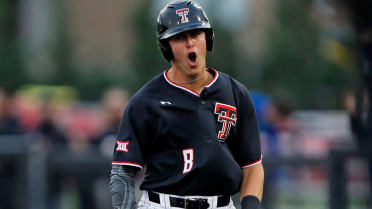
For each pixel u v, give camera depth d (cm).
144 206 1353
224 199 1339
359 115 2731
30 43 7862
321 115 5466
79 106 5894
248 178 1357
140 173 2831
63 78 7438
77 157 2964
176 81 1328
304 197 2953
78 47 8469
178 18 1277
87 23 10900
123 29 10200
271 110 3098
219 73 1349
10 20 7744
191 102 1307
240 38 7950
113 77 7506
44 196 2928
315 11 2950
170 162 1316
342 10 2644
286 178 2970
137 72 7231
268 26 6900
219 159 1302
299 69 6544
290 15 6588
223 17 7219
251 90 6975
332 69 6181
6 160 2891
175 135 1305
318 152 2958
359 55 2628
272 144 3027
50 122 3161
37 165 2928
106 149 2978
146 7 7281
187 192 1314
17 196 2889
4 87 3103
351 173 2872
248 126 1350
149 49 7150
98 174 2970
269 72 6719
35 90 5416
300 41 6531
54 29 7781
